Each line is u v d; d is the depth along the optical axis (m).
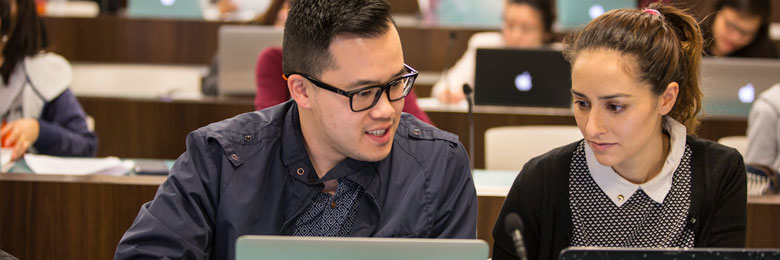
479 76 3.18
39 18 2.62
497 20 4.86
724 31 3.55
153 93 4.89
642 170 1.48
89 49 4.93
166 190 1.44
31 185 1.94
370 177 1.47
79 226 1.96
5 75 2.54
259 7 5.57
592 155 1.49
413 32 4.63
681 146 1.48
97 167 2.21
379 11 1.31
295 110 1.49
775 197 2.00
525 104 3.17
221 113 3.51
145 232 1.38
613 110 1.34
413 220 1.45
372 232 1.46
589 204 1.50
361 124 1.35
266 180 1.46
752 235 1.96
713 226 1.50
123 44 4.93
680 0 1.63
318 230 1.47
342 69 1.31
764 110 2.78
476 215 1.51
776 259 1.08
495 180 2.30
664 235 1.50
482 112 3.20
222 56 3.55
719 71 3.25
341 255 1.12
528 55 3.15
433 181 1.48
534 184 1.52
